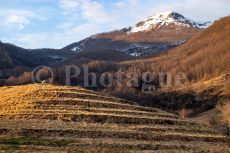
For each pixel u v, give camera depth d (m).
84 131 86.38
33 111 102.69
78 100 113.44
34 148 68.25
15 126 87.38
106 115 102.25
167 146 79.94
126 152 70.56
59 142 76.00
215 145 87.50
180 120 109.56
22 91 120.44
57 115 100.25
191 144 85.94
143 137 88.00
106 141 79.81
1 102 110.75
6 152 62.22
